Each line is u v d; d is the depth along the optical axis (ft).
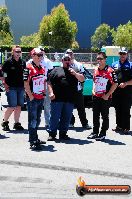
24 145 26.76
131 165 22.43
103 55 28.09
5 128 31.58
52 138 28.48
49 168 21.54
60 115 28.37
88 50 183.21
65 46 203.62
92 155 24.48
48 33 204.64
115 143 27.94
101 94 28.35
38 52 25.27
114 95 31.45
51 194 17.58
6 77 30.53
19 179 19.61
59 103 27.99
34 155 24.18
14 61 30.45
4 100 46.26
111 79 28.12
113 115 41.11
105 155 24.57
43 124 34.76
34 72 25.34
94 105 28.84
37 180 19.52
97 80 28.35
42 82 25.58
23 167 21.66
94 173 20.79
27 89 25.39
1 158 23.39
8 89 30.76
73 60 31.01
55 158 23.58
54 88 27.96
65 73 27.91
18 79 30.66
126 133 31.37
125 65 30.76
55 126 28.32
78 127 33.88
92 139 29.17
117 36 195.62
